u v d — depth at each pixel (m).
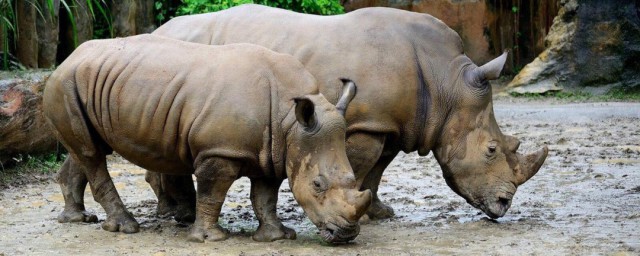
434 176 22.14
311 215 13.17
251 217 16.66
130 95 14.17
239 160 13.71
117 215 15.14
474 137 15.74
